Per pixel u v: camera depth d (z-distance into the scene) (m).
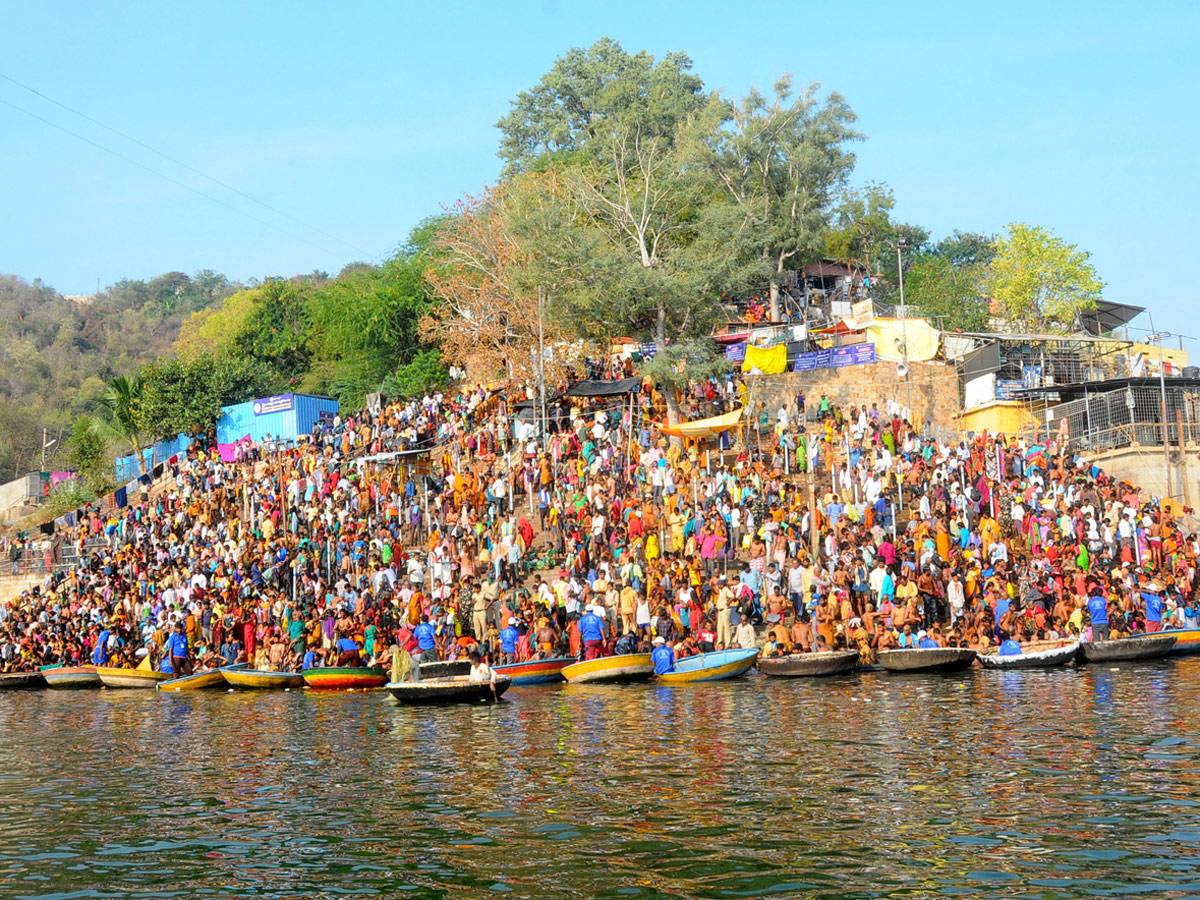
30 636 46.00
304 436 60.97
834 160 71.75
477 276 66.31
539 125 88.06
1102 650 33.72
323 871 14.88
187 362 86.19
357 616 38.09
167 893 14.19
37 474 77.75
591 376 59.28
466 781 20.17
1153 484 48.75
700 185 56.53
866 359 58.12
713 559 38.56
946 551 38.44
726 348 65.19
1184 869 13.77
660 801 18.00
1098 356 62.69
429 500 48.47
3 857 16.05
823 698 28.67
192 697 36.59
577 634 35.66
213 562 45.50
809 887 13.55
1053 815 16.34
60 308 189.62
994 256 97.38
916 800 17.48
